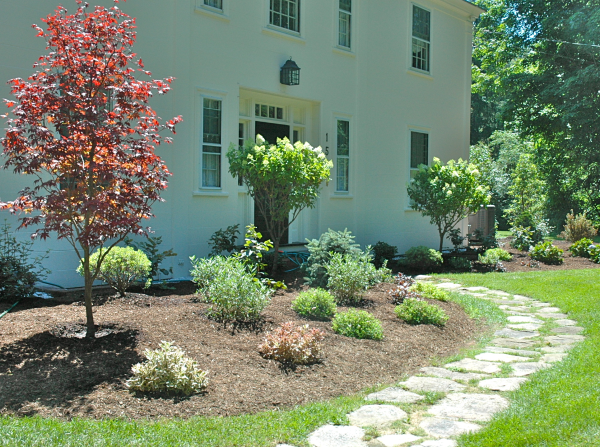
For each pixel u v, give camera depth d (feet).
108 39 15.99
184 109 28.60
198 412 11.93
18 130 14.62
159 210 27.71
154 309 19.48
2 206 14.64
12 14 22.33
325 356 16.29
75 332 16.46
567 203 78.18
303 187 28.53
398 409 12.50
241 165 28.17
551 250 43.34
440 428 11.32
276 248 29.27
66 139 14.82
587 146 62.95
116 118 16.07
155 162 16.70
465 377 15.06
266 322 18.81
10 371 13.32
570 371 14.96
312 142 37.68
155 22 27.20
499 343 19.20
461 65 51.44
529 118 67.56
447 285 32.04
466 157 52.49
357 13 39.78
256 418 11.62
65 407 11.63
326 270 26.58
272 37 33.73
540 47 65.92
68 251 24.25
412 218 46.24
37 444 9.59
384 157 42.98
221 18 30.50
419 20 46.29
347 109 39.40
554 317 23.59
